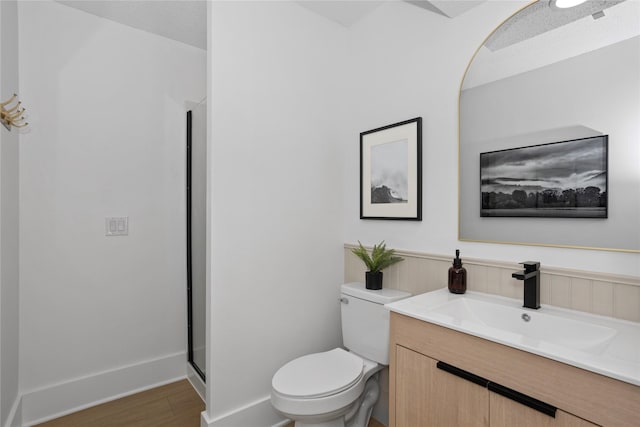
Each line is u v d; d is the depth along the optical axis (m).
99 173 2.18
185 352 2.50
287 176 1.98
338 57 2.25
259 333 1.85
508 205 1.46
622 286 1.17
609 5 1.20
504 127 1.47
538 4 1.38
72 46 2.09
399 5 1.93
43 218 1.99
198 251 2.28
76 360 2.09
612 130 1.18
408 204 1.86
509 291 1.45
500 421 1.01
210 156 1.69
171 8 2.11
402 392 1.32
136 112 2.32
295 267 2.01
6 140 1.66
